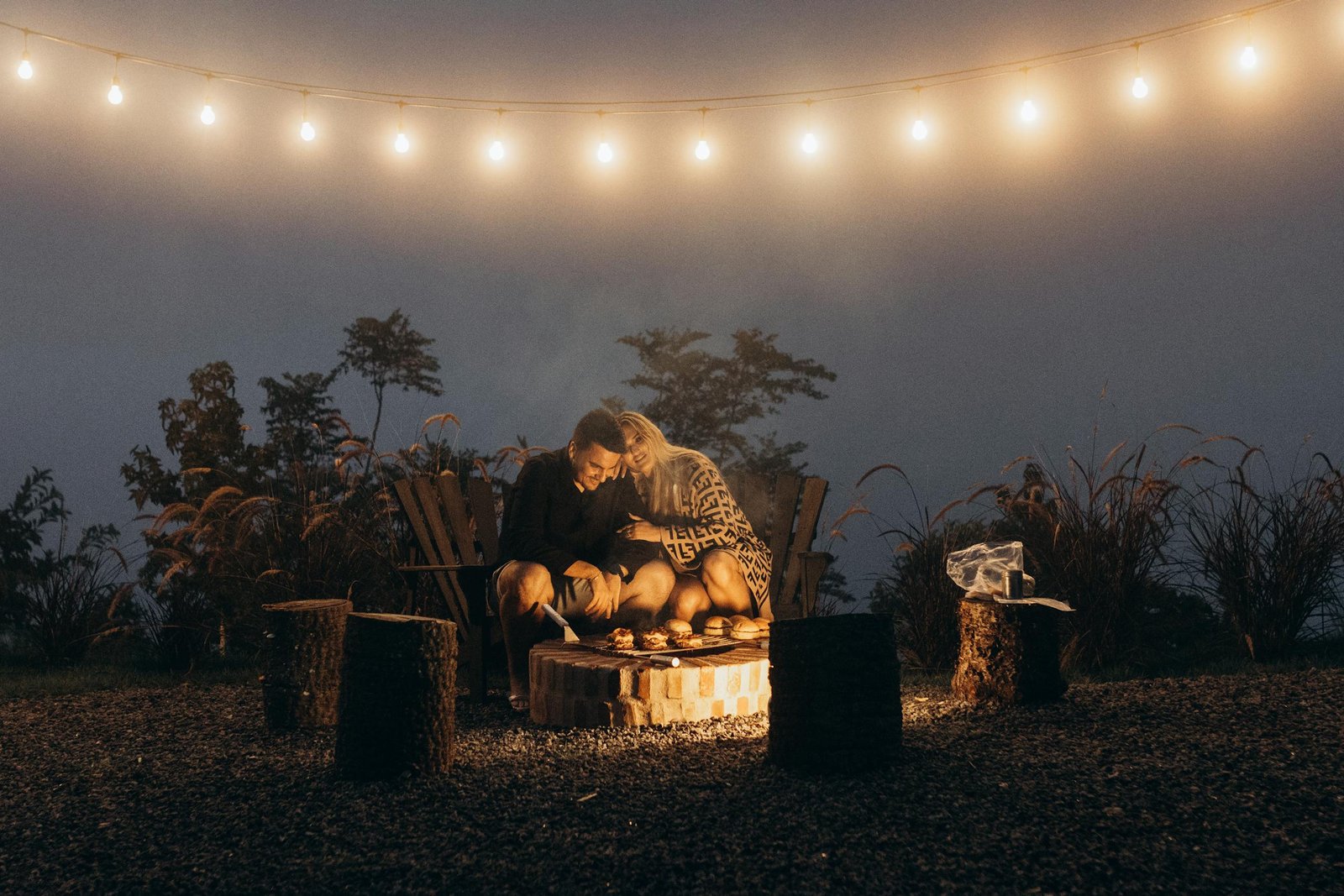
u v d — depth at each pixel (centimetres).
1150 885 214
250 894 226
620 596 451
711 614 464
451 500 502
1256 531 515
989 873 221
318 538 567
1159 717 363
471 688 442
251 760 346
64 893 231
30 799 306
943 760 310
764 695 387
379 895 222
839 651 298
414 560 500
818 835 245
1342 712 362
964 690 409
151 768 339
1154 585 532
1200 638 557
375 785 299
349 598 509
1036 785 281
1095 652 513
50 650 598
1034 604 396
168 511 554
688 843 243
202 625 573
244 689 499
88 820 282
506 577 430
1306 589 505
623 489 473
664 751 330
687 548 468
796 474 529
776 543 520
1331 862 224
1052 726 356
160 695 484
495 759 328
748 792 280
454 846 248
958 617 533
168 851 254
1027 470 547
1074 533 528
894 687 305
